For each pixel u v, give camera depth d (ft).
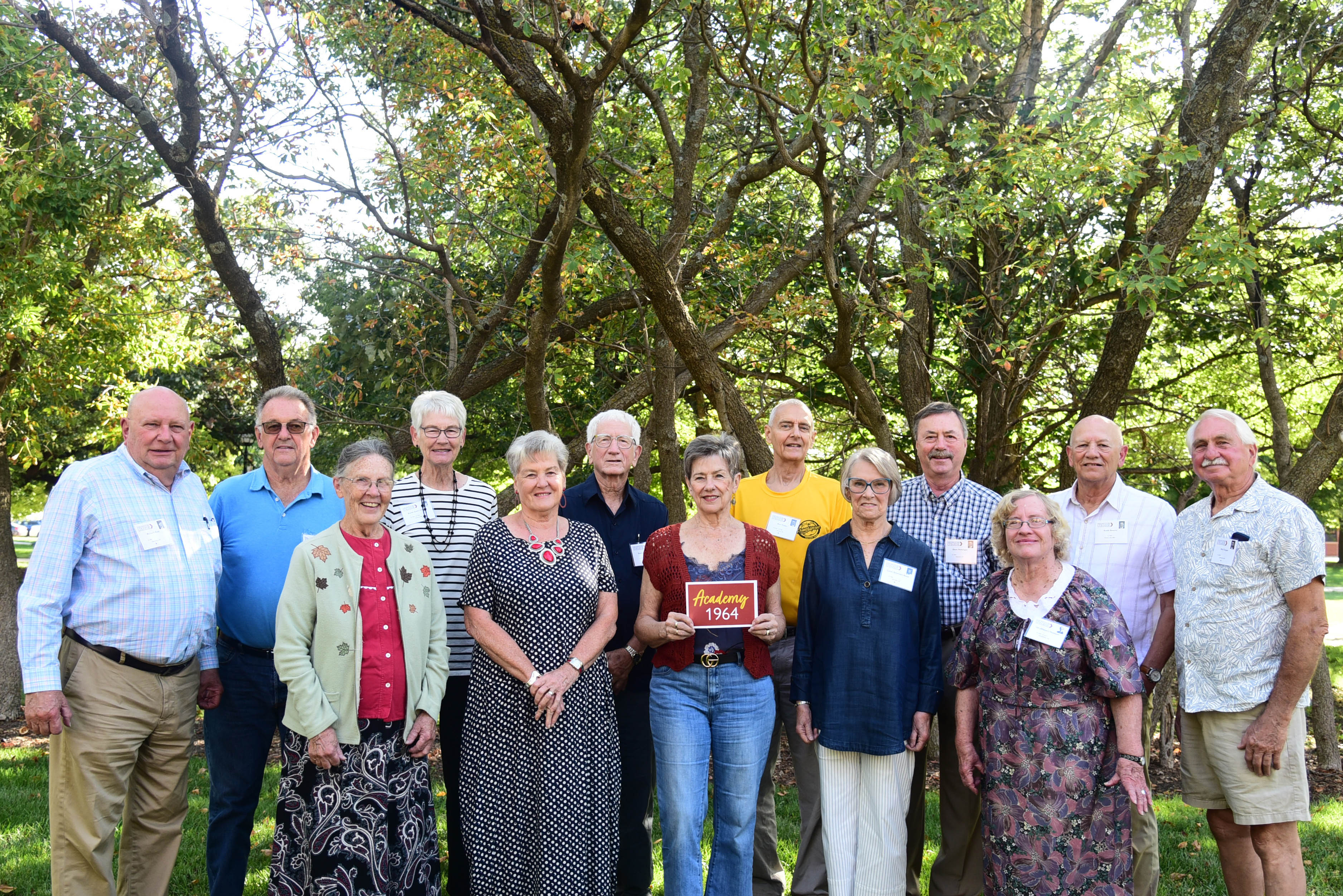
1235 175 26.11
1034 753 10.89
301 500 13.37
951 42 18.03
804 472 14.98
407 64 24.82
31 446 37.78
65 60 23.27
